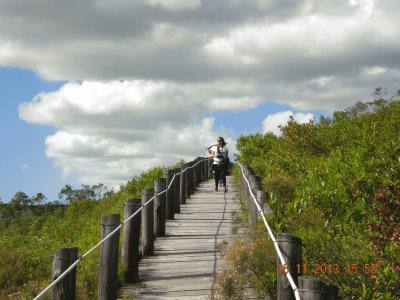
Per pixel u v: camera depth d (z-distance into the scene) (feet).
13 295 32.81
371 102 65.62
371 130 54.13
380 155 43.09
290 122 61.98
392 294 20.43
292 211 33.17
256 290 24.62
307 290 14.19
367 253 24.45
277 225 29.12
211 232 42.34
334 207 34.40
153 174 79.00
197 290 27.35
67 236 65.62
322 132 60.34
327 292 14.10
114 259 25.59
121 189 81.92
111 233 25.12
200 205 56.80
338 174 40.81
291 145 59.57
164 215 41.73
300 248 20.02
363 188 35.68
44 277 37.88
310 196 35.70
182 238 40.65
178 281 29.25
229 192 66.69
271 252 24.36
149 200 35.32
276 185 43.21
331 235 27.32
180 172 53.57
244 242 27.35
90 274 31.30
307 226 30.78
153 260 34.40
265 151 76.02
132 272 29.63
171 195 48.70
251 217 34.53
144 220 35.99
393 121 53.72
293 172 50.96
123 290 28.07
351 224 30.99
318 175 44.34
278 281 20.08
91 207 84.53
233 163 91.66
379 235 25.02
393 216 27.48
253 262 24.49
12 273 37.32
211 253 35.37
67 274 19.76
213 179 88.79
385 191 29.76
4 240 58.44
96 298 28.22
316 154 57.16
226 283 24.30
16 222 95.04
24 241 58.23
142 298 26.55
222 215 50.01
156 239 40.63
